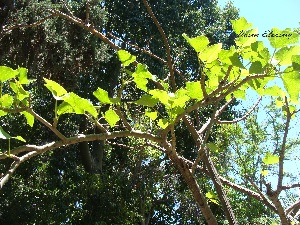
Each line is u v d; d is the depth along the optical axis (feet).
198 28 49.03
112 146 47.24
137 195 42.04
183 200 45.88
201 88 5.65
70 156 44.04
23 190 42.34
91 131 42.32
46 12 32.96
